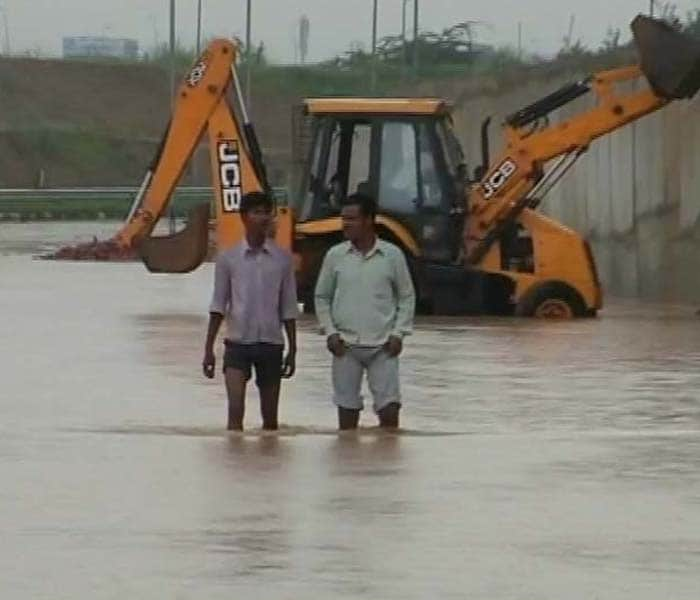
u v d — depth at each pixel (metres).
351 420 20.20
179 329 33.34
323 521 14.15
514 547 13.23
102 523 14.05
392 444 18.67
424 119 36.94
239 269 19.89
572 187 48.09
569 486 15.81
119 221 89.31
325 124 36.91
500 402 23.45
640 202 44.53
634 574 12.40
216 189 38.47
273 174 96.69
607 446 18.50
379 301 20.02
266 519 14.22
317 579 12.20
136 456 17.58
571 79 49.34
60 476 16.27
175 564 12.62
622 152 45.25
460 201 36.94
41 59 132.12
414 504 14.91
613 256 45.91
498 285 37.03
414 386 25.09
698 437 19.42
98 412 22.27
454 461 17.30
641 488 15.71
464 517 14.34
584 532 13.77
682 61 37.19
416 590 11.93
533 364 27.95
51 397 23.77
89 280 47.69
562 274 36.97
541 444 18.70
